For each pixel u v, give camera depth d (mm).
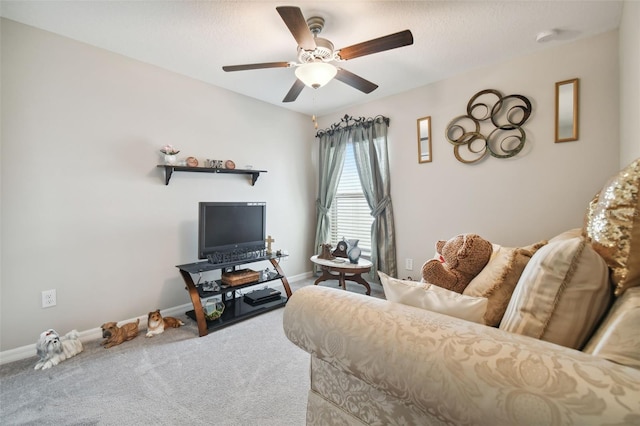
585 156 2287
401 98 3365
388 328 828
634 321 585
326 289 1127
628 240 717
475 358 661
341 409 1045
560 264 764
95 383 1730
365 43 1819
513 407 578
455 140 2934
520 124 2561
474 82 2809
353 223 3949
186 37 2201
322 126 4242
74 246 2256
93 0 1794
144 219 2627
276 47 2346
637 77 1491
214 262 2738
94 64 2328
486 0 1828
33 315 2088
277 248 3826
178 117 2832
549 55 2410
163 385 1714
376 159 3527
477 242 1431
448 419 683
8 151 1979
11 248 2000
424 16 1977
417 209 3287
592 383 530
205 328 2389
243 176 3424
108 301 2432
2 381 1747
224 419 1445
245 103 3412
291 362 1973
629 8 1676
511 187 2646
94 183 2346
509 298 1099
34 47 2064
